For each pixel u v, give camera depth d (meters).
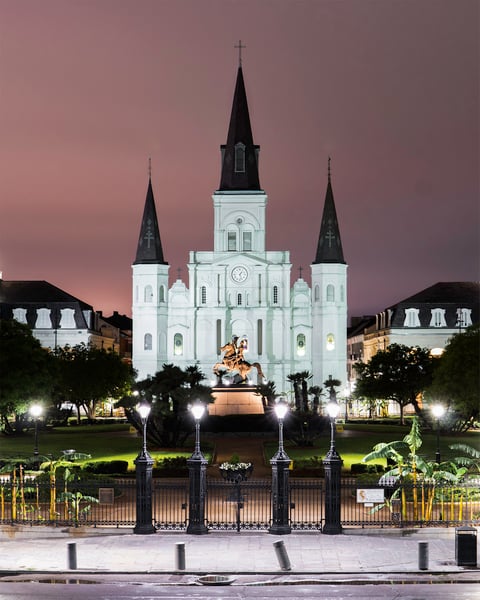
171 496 45.16
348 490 46.91
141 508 36.72
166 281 150.12
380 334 164.50
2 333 87.06
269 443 77.69
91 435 88.75
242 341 94.56
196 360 150.25
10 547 34.38
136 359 148.75
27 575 30.78
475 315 155.25
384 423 113.62
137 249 149.88
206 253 151.75
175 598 28.00
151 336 148.62
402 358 113.88
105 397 119.00
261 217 152.62
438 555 33.03
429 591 28.67
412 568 31.27
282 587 29.34
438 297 158.12
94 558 32.62
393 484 38.75
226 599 27.88
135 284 149.50
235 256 150.75
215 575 30.77
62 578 30.42
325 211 150.25
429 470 39.94
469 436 85.75
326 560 32.34
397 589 28.94
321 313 148.62
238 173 153.50
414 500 37.97
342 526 37.38
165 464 57.41
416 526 37.19
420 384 111.31
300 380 95.12
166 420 72.25
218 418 86.19
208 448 72.25
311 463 56.72
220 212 152.88
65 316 157.38
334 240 149.50
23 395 86.44
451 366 89.50
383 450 39.88
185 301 150.88
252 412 90.62
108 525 37.66
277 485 36.59
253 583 29.75
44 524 37.66
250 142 153.75
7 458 57.66
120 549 33.91
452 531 36.56
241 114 154.25
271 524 37.12
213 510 41.81
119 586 29.44
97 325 170.12
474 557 31.69
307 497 45.22
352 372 197.00
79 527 37.19
